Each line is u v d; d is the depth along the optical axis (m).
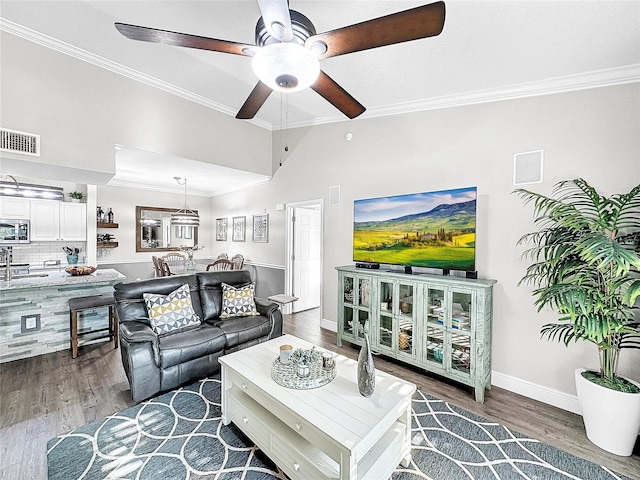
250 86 3.49
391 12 2.06
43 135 2.72
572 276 2.15
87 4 2.20
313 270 5.43
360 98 3.26
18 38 2.58
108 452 1.84
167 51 2.83
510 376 2.63
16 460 1.76
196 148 3.91
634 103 2.14
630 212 2.04
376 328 3.18
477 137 2.83
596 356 2.25
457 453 1.86
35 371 2.86
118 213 6.10
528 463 1.78
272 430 1.70
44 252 4.84
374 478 1.49
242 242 6.07
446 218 2.86
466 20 1.99
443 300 2.67
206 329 2.86
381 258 3.38
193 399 2.44
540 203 2.21
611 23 1.87
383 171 3.57
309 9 2.03
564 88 2.39
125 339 2.38
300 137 4.60
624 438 1.82
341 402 1.63
